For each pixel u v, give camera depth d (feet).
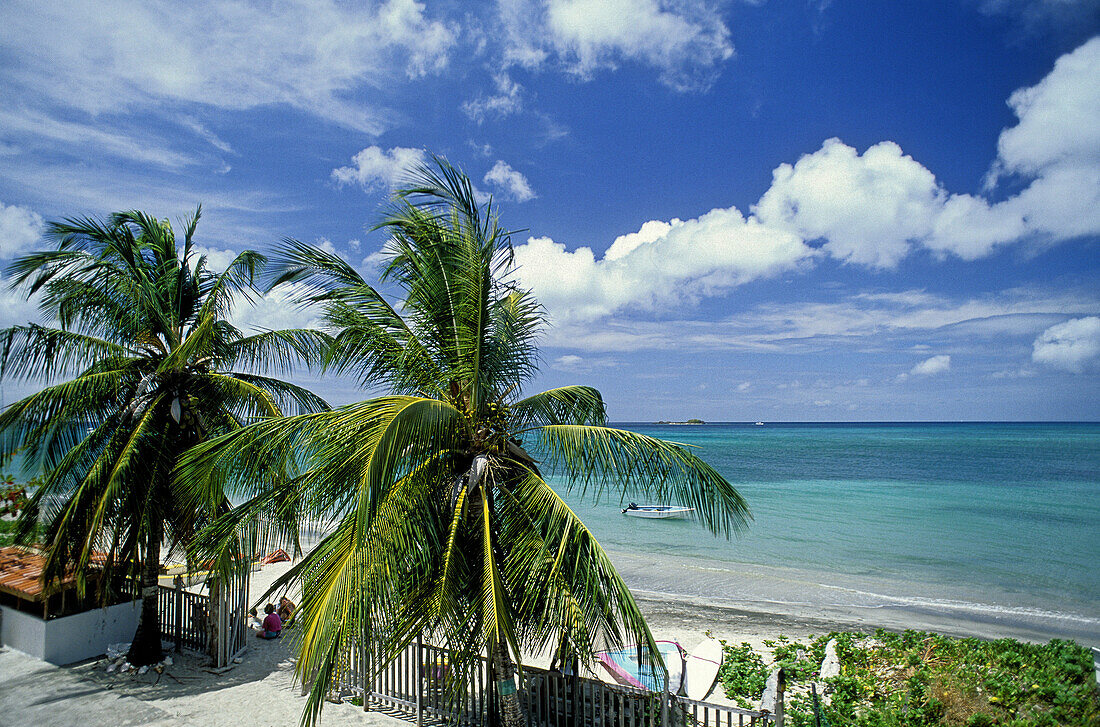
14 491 51.90
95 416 38.91
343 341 29.40
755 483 175.73
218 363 42.14
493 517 26.71
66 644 40.09
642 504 136.46
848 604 64.18
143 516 36.47
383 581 21.58
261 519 28.76
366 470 18.51
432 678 31.73
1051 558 84.99
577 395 31.58
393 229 28.37
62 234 37.93
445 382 28.50
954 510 124.88
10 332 35.60
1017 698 31.60
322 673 19.56
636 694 26.66
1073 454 271.28
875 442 381.81
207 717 32.32
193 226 42.93
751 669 41.57
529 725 28.55
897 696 33.37
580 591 23.57
